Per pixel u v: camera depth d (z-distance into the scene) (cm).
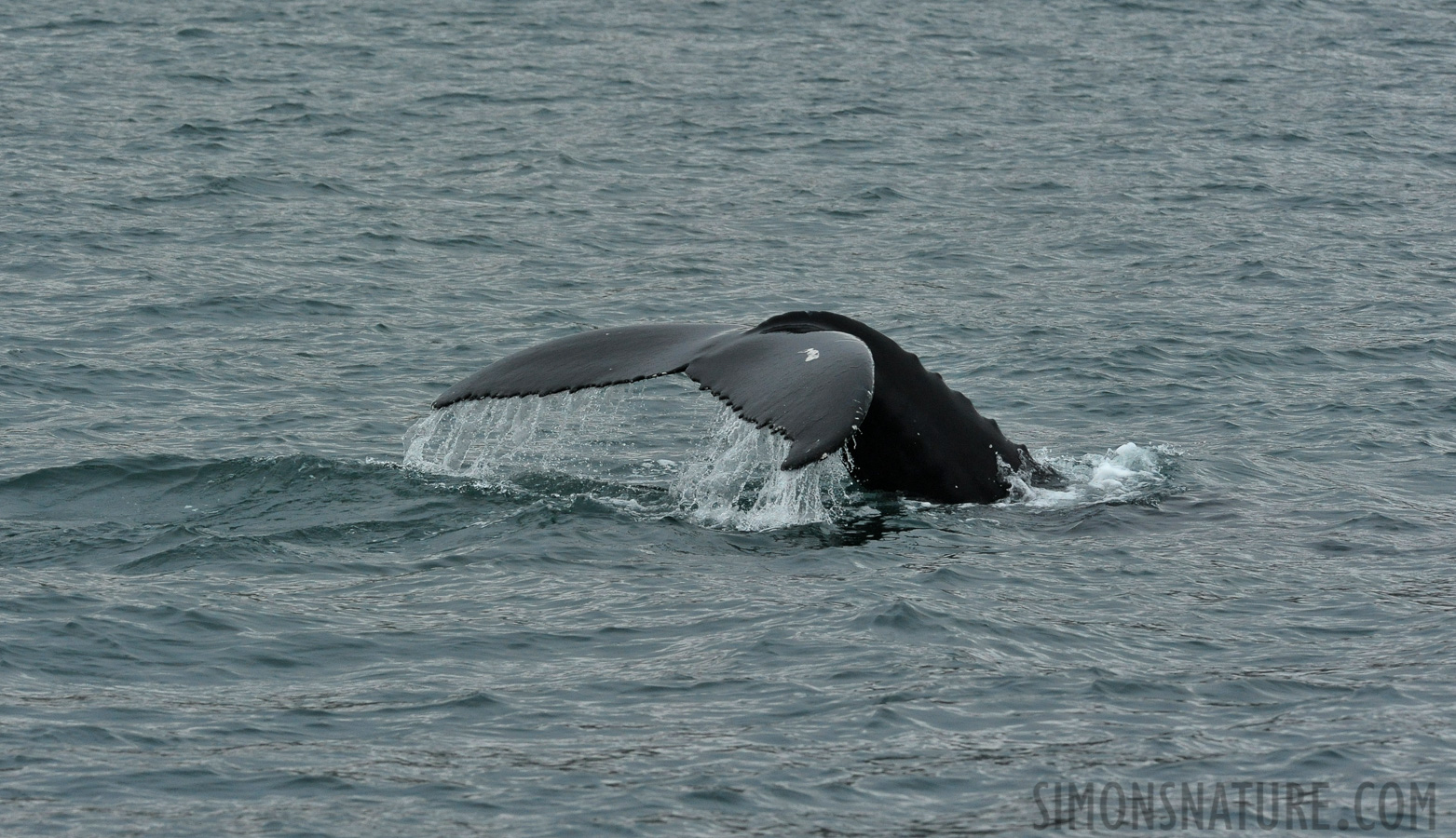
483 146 13388
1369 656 4041
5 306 8162
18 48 16912
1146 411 6988
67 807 3200
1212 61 19212
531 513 5062
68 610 4238
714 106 15512
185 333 7869
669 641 4088
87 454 5769
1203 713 3688
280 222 10506
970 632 4131
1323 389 7338
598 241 10394
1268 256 10400
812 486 5150
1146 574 4641
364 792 3291
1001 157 13712
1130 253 10512
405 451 6069
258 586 4475
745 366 4559
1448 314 8919
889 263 10119
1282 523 5178
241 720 3622
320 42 18300
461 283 9206
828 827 3159
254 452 5981
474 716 3653
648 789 3303
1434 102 16875
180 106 14338
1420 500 5559
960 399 5325
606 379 4769
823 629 4134
